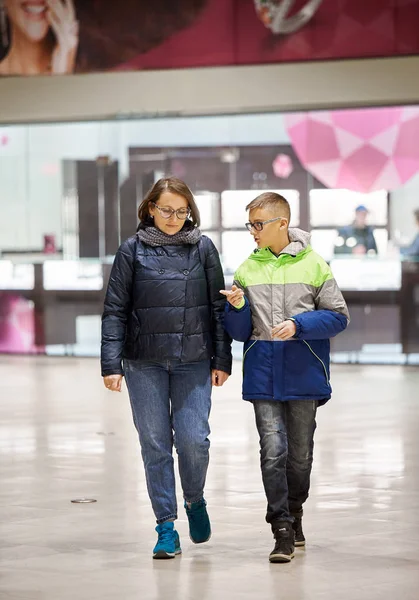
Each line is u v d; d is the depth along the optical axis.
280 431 6.16
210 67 18.66
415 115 19.06
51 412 13.08
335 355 19.47
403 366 18.80
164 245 6.28
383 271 19.20
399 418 12.30
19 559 6.23
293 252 6.22
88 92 19.12
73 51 18.98
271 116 19.81
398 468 9.17
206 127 20.11
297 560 6.12
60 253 20.77
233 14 18.44
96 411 13.16
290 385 6.15
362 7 17.98
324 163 19.55
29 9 19.03
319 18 18.14
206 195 20.17
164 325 6.18
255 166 19.94
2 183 20.94
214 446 10.38
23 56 19.17
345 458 9.69
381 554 6.24
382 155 19.25
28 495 8.17
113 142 20.53
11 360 20.11
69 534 6.86
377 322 19.23
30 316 20.91
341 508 7.57
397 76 17.97
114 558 6.22
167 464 6.27
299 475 6.33
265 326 6.18
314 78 18.28
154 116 19.05
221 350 6.33
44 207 20.83
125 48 18.83
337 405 13.53
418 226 19.08
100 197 20.62
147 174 20.42
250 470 9.10
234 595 5.40
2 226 21.00
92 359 20.23
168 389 6.30
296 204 19.72
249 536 6.74
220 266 6.38
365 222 19.33
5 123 19.58
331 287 6.20
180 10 18.61
